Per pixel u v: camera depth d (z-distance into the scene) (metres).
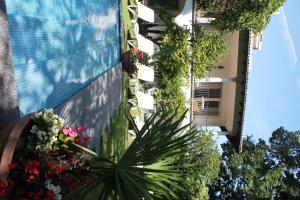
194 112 19.44
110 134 9.62
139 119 13.41
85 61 7.75
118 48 11.24
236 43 17.12
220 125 19.67
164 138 4.57
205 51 15.09
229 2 14.58
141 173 4.36
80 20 7.46
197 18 16.38
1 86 4.01
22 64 4.91
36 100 5.29
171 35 14.74
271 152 22.91
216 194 22.92
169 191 4.61
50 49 5.84
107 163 4.53
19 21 4.85
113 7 10.52
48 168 3.82
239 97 17.48
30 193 3.60
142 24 15.12
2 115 4.01
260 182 22.03
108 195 4.07
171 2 16.17
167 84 14.82
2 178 3.43
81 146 4.39
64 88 6.41
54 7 6.07
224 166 22.61
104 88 9.10
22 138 3.88
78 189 3.85
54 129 4.03
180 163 5.27
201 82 18.22
